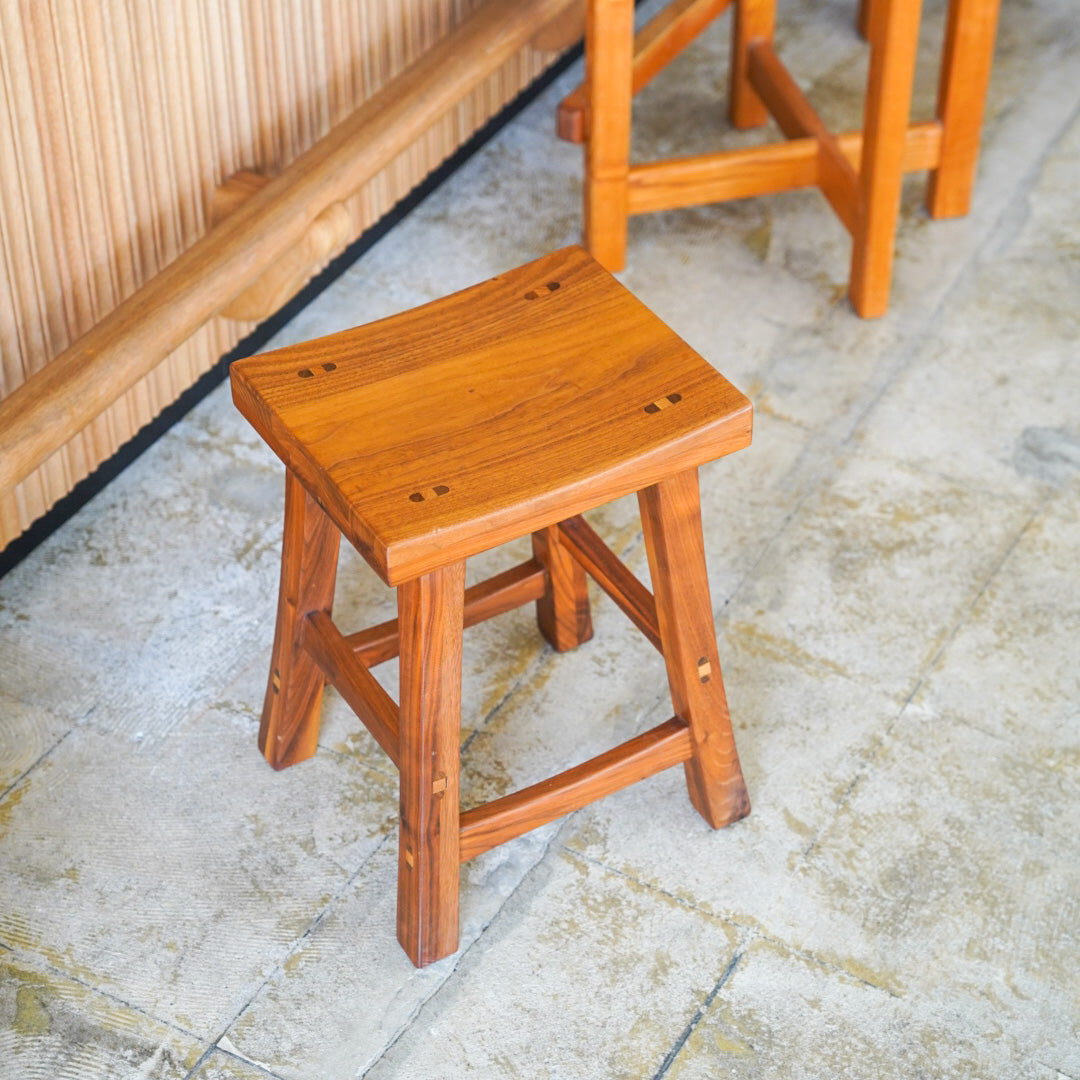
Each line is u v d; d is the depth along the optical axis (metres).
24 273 2.00
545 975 1.73
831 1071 1.64
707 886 1.82
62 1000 1.70
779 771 1.95
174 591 2.20
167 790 1.92
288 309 2.65
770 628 2.14
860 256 2.62
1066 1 3.53
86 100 1.98
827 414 2.49
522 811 1.68
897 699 2.04
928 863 1.85
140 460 2.40
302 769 1.96
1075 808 1.91
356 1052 1.66
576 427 1.49
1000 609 2.17
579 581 2.03
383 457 1.46
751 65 3.01
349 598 2.19
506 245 2.85
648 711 2.03
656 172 2.66
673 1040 1.67
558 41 2.86
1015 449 2.43
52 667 2.07
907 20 2.32
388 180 2.72
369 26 2.53
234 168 2.34
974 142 2.80
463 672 2.07
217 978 1.73
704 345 2.62
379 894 1.82
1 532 2.13
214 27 2.17
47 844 1.86
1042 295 2.74
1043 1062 1.65
